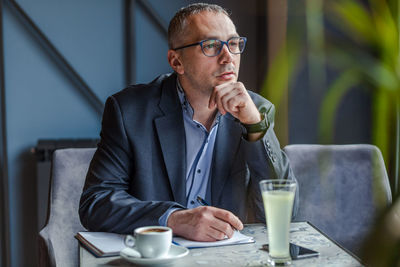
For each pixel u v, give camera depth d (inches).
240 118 51.6
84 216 48.2
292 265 34.6
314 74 15.3
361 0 74.9
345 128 101.7
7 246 116.0
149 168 55.0
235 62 55.5
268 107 57.1
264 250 38.5
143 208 44.8
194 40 55.2
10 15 114.7
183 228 41.7
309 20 15.1
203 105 57.0
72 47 118.3
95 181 52.6
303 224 48.8
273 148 52.6
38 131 118.0
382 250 12.7
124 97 57.9
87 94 120.5
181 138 56.2
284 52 15.7
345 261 35.7
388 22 14.2
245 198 55.9
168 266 34.3
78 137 120.4
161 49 125.0
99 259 36.5
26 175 117.3
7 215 115.9
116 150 54.8
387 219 13.0
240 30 123.9
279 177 52.3
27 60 116.5
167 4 124.4
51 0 116.3
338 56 14.5
